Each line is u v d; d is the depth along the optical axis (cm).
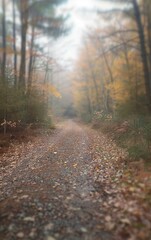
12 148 1219
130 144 1007
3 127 1475
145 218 413
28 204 529
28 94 1811
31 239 394
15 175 775
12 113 1531
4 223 448
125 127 1338
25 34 1820
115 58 2648
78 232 405
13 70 1585
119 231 393
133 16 1384
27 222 448
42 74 2684
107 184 625
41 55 2006
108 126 1808
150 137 949
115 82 2239
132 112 1814
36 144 1369
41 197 566
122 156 865
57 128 2481
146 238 365
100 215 455
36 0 1752
